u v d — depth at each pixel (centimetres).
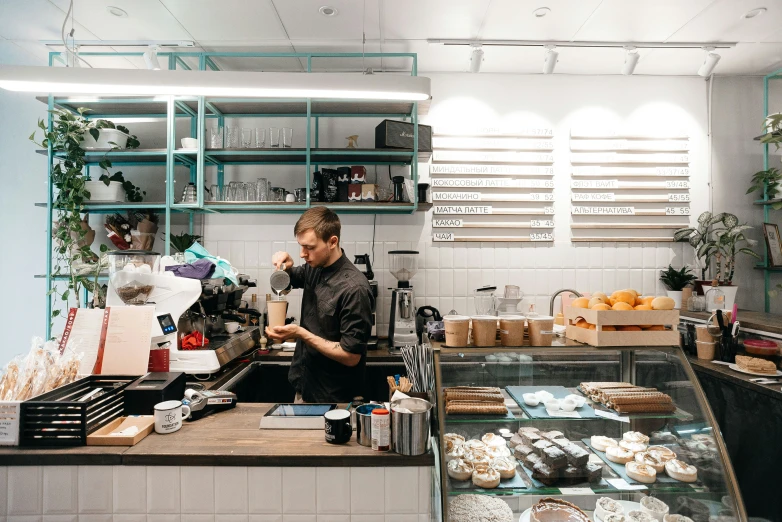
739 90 349
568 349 158
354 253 339
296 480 126
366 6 255
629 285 348
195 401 154
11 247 347
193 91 180
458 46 302
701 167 350
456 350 156
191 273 211
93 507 124
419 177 341
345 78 178
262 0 248
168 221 294
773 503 199
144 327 170
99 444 129
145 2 249
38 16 264
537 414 151
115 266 195
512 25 278
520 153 344
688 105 350
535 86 346
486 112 344
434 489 128
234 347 240
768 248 335
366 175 334
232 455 125
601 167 347
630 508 151
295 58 319
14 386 135
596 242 348
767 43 299
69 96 291
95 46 302
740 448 217
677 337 157
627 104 348
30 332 349
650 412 151
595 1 252
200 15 264
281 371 272
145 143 338
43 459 123
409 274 320
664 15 266
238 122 337
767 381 211
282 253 231
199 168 288
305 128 339
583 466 141
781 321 266
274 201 296
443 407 146
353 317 185
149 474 125
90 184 292
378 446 128
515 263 346
